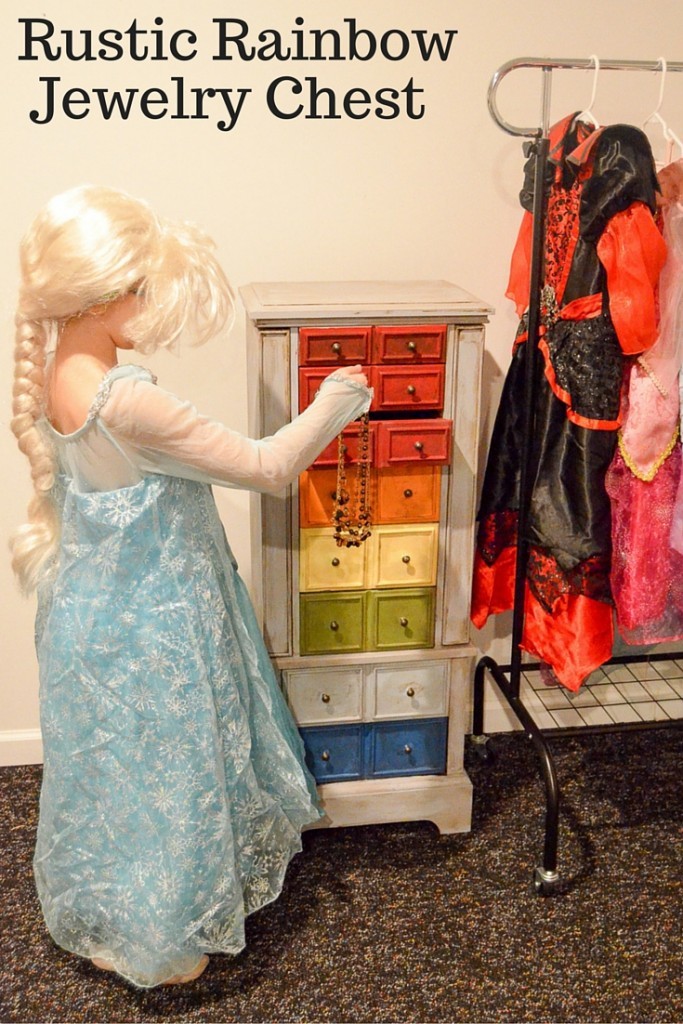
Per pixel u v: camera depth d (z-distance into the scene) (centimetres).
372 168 214
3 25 196
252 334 186
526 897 205
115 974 187
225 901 177
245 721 182
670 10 212
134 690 167
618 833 223
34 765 252
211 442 158
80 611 166
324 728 214
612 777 244
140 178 209
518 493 221
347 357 182
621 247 178
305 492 190
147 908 172
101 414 152
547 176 192
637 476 196
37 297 151
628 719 267
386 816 219
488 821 228
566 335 191
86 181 208
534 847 219
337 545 197
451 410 191
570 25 211
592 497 195
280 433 167
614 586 206
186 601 169
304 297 192
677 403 194
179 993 183
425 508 197
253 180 212
